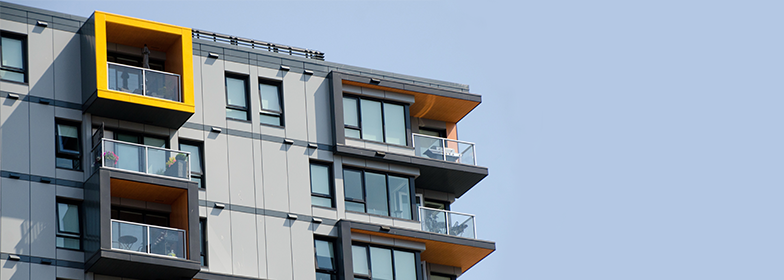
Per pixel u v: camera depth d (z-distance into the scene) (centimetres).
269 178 4941
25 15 4775
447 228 5216
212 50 5091
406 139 5350
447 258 5334
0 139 4525
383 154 5178
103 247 4378
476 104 5544
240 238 4775
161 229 4525
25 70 4694
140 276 4528
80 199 4572
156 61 5009
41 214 4484
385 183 5200
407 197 5228
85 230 4519
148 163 4647
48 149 4597
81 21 4897
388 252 5066
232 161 4903
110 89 4672
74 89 4750
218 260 4703
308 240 4900
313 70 5272
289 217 4897
